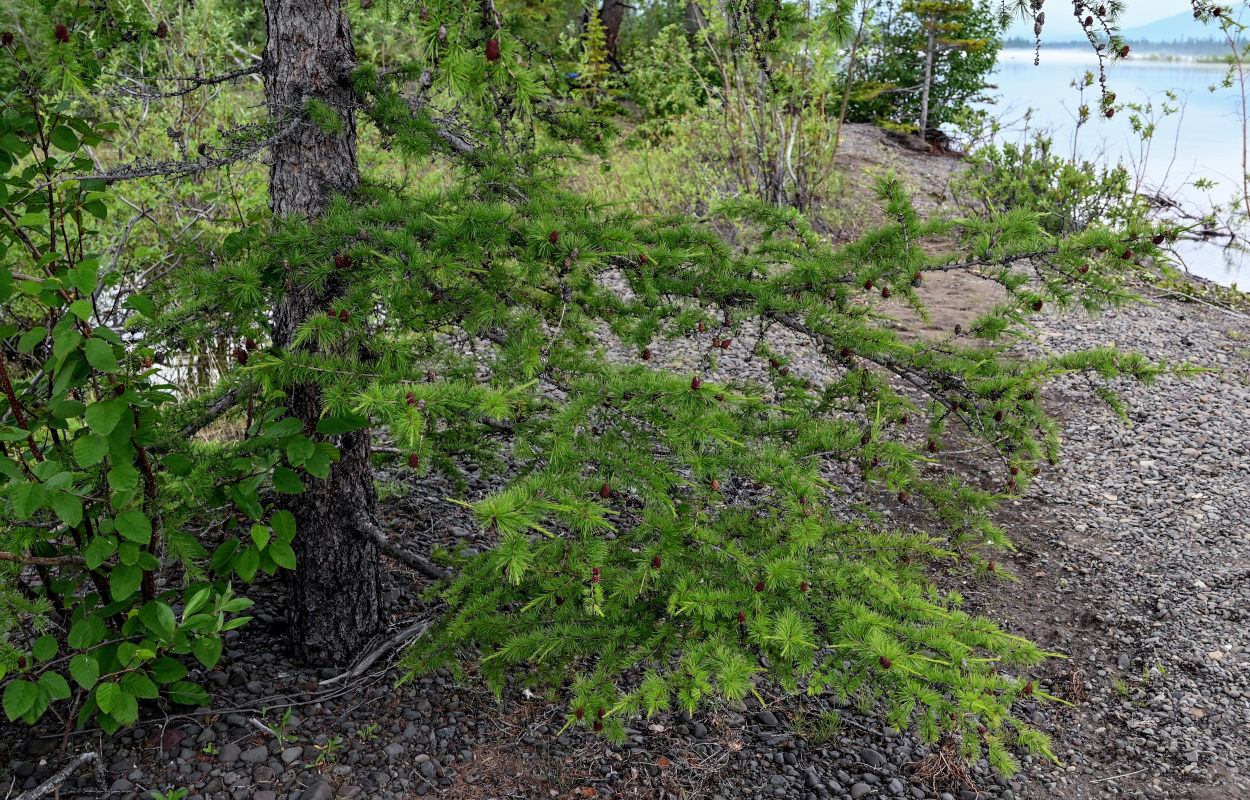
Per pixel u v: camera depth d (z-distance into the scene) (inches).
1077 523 245.9
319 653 158.7
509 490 89.6
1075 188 458.6
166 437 127.9
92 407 99.7
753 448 116.1
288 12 132.7
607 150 160.9
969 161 538.6
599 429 116.0
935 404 133.8
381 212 124.0
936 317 370.6
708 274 131.5
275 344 142.4
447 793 135.3
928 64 761.0
